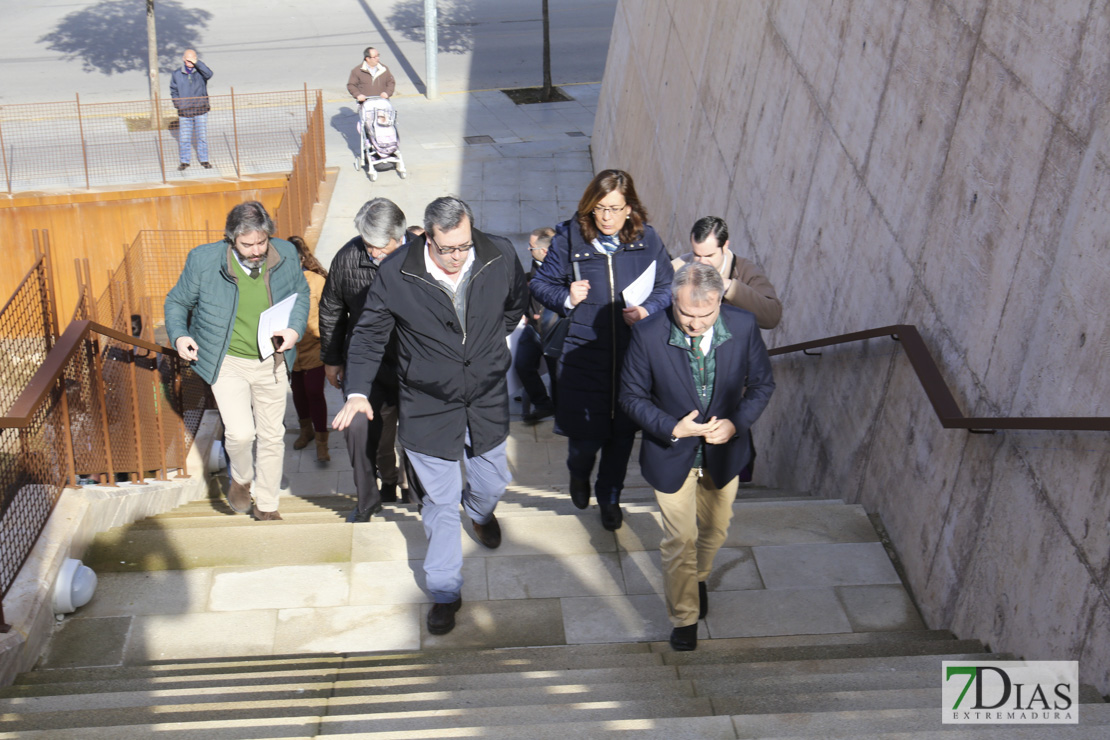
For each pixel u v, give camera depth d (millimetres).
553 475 8008
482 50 21625
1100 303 3238
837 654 3809
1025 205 3805
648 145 12500
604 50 21875
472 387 3809
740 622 4156
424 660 3834
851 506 5055
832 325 5863
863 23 5895
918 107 4961
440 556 3996
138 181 13203
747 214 8023
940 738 2611
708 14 10266
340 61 20547
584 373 4391
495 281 3668
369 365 3699
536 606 4266
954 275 4352
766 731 2771
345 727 2926
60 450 4754
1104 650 3029
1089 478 3197
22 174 13375
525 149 16047
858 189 5688
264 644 4035
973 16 4441
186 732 2869
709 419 3500
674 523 3629
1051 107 3684
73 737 2834
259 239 4555
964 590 3965
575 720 3016
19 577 4059
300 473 7773
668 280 4324
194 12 23859
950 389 4281
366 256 4398
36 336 5516
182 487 6320
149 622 4152
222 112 16203
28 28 22578
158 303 12711
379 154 14375
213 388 4918
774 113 7621
